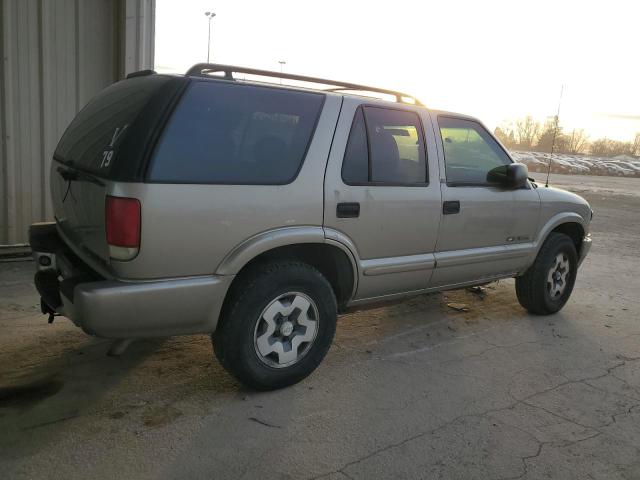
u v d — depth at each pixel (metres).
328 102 3.67
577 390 3.88
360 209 3.73
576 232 5.75
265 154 3.35
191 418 3.22
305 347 3.66
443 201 4.24
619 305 6.15
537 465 2.95
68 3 6.51
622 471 2.94
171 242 2.98
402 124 4.09
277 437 3.07
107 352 3.89
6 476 2.61
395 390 3.73
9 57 6.19
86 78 6.80
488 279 4.90
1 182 6.35
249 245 3.23
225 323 3.32
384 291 4.10
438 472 2.84
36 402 3.31
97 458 2.79
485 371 4.13
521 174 4.65
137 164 2.89
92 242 3.17
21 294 5.23
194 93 3.14
